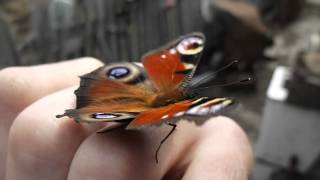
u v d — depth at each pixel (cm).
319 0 97
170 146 11
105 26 32
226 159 12
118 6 33
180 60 12
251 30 56
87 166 10
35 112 11
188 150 13
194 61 12
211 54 54
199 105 9
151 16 36
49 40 30
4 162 12
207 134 14
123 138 10
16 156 11
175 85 11
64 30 31
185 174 11
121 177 10
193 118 9
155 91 11
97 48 32
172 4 39
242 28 55
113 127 10
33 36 30
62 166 10
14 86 12
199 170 11
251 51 57
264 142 37
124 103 10
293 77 38
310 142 35
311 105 36
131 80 11
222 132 14
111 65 11
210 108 9
